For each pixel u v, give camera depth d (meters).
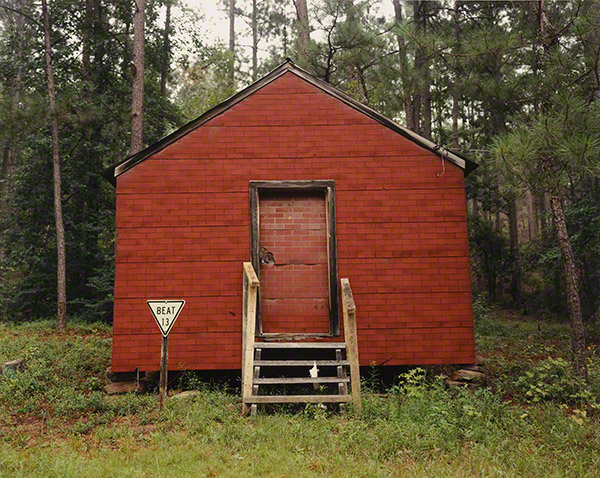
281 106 8.31
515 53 8.43
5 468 4.60
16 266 18.89
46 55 14.95
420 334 7.88
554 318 17.91
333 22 14.67
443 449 5.19
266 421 5.89
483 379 7.71
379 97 16.20
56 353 10.53
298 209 8.23
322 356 8.02
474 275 22.20
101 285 16.81
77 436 5.74
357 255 8.00
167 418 6.16
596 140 5.97
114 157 19.30
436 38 9.30
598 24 6.80
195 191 8.06
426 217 8.10
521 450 5.17
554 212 8.19
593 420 6.32
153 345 7.73
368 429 5.72
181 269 7.89
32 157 18.27
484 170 12.62
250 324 6.72
